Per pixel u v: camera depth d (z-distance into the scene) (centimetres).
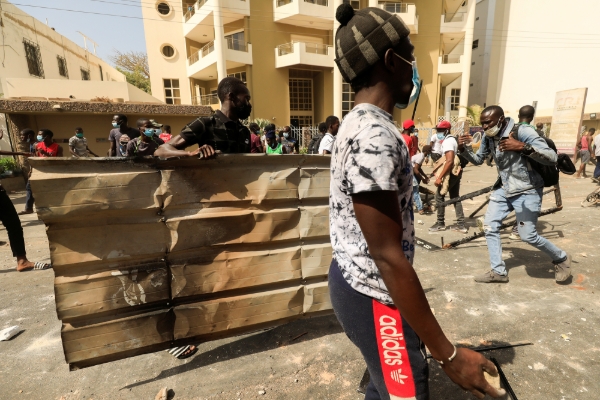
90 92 1234
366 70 99
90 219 178
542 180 307
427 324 86
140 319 195
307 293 229
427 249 437
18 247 388
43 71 1678
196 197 196
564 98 1280
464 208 688
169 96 2311
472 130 1902
